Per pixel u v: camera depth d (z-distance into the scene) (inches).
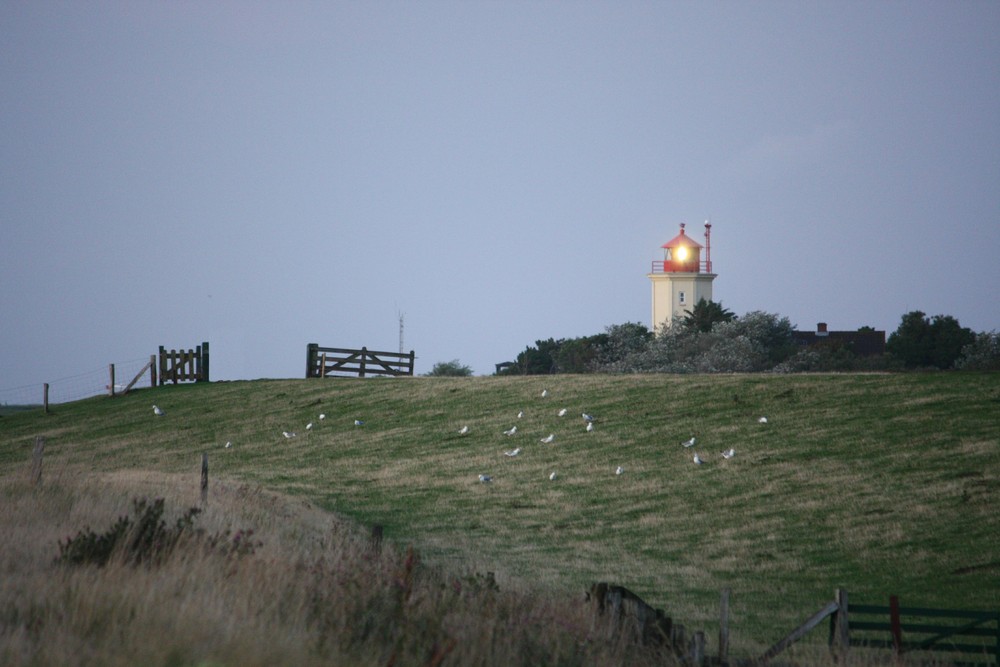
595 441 6456.7
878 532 4483.3
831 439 5925.2
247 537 2493.8
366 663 1596.9
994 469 5083.7
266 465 6427.2
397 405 7770.7
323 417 7554.1
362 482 5920.3
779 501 5064.0
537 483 5728.3
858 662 2433.6
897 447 5629.9
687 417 6722.4
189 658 1449.3
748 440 6117.1
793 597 3732.8
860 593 3772.1
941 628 2593.5
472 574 3088.1
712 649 2837.1
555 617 2177.7
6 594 1710.1
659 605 3565.5
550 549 4520.2
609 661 2021.4
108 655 1417.3
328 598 1916.8
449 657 1711.4
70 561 2089.1
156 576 1898.4
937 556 4128.9
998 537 4256.9
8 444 7396.7
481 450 6496.1
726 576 4060.0
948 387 6668.3
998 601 3577.8
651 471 5767.7
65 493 3435.0
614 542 4633.4
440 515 5162.4
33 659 1387.8
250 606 1760.6
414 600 2055.9
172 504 3528.5
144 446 7101.4
